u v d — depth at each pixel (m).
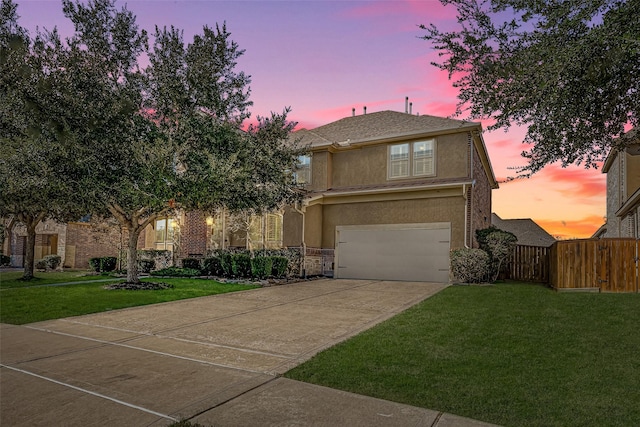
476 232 18.08
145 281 16.56
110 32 12.09
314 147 20.25
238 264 17.89
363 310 10.29
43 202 14.34
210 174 11.77
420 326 7.97
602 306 9.33
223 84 13.02
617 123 4.37
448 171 17.92
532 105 4.12
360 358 6.00
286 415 4.11
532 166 4.82
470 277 15.38
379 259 18.58
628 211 18.41
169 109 12.50
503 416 4.05
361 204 19.30
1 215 17.61
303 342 7.14
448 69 4.82
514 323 7.99
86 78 11.32
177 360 6.08
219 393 4.71
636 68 3.90
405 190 17.77
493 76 4.52
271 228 20.53
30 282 16.70
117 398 4.57
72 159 11.37
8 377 5.30
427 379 5.09
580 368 5.39
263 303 11.52
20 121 11.02
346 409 4.25
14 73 10.54
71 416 4.09
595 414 4.08
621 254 11.94
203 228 22.11
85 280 17.62
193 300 12.08
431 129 18.05
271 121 14.52
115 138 11.59
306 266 18.72
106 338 7.51
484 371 5.35
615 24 3.50
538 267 16.58
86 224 26.77
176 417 4.07
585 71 3.76
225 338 7.48
